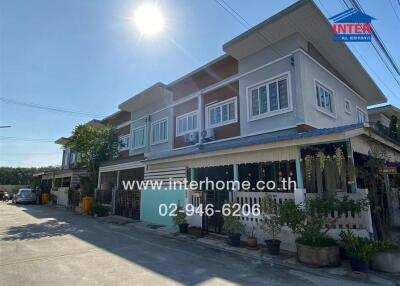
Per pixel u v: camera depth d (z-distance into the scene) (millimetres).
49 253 7984
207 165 11195
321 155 8172
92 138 21578
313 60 12031
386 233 7637
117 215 17484
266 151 8992
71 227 13133
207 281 5734
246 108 12805
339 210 7074
